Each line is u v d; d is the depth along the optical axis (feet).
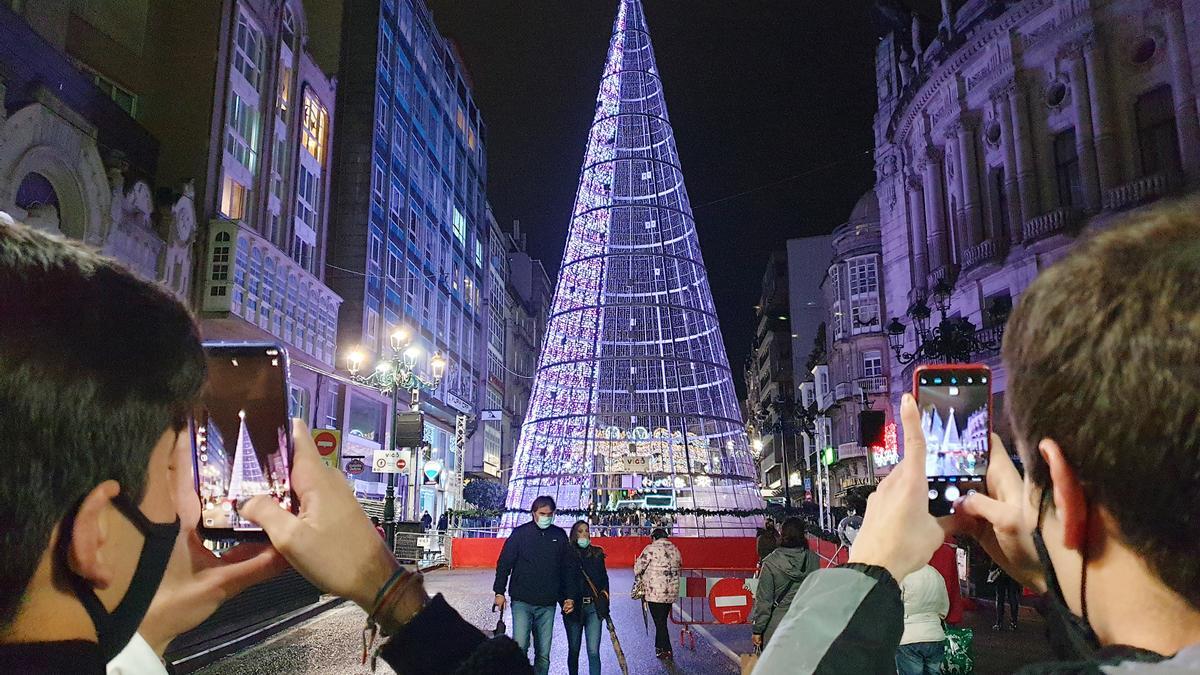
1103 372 2.33
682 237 106.83
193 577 3.73
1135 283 2.37
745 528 95.20
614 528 91.81
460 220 173.68
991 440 4.37
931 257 141.49
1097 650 2.63
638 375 98.73
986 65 127.44
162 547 2.93
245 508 3.57
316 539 3.49
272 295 88.48
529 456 98.07
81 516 2.65
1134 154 104.37
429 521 111.65
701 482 96.58
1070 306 2.48
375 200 121.70
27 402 2.52
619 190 108.27
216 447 3.97
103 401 2.69
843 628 3.16
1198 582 2.28
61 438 2.58
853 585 3.29
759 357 302.04
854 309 171.53
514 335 222.48
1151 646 2.37
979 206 129.59
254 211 90.89
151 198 71.56
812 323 235.40
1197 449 2.19
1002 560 3.73
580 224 107.55
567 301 103.50
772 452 265.13
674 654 35.63
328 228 115.75
